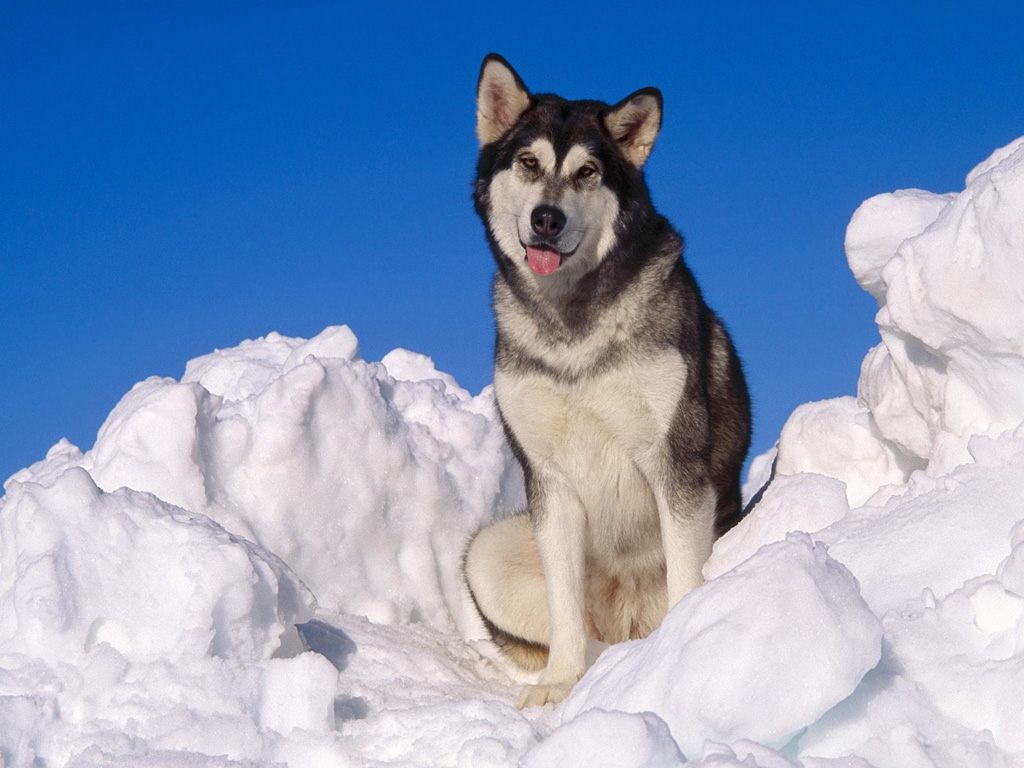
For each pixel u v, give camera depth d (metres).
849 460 4.74
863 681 2.70
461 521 6.14
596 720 2.46
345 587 5.67
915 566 3.23
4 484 6.12
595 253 4.66
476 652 5.29
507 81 5.15
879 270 4.55
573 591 4.70
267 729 3.23
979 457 3.55
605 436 4.75
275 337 8.16
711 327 5.21
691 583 4.61
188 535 3.79
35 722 3.10
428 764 2.99
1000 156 4.32
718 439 5.13
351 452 5.81
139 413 5.43
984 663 2.73
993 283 3.69
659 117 4.96
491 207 5.07
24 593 3.52
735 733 2.55
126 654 3.56
